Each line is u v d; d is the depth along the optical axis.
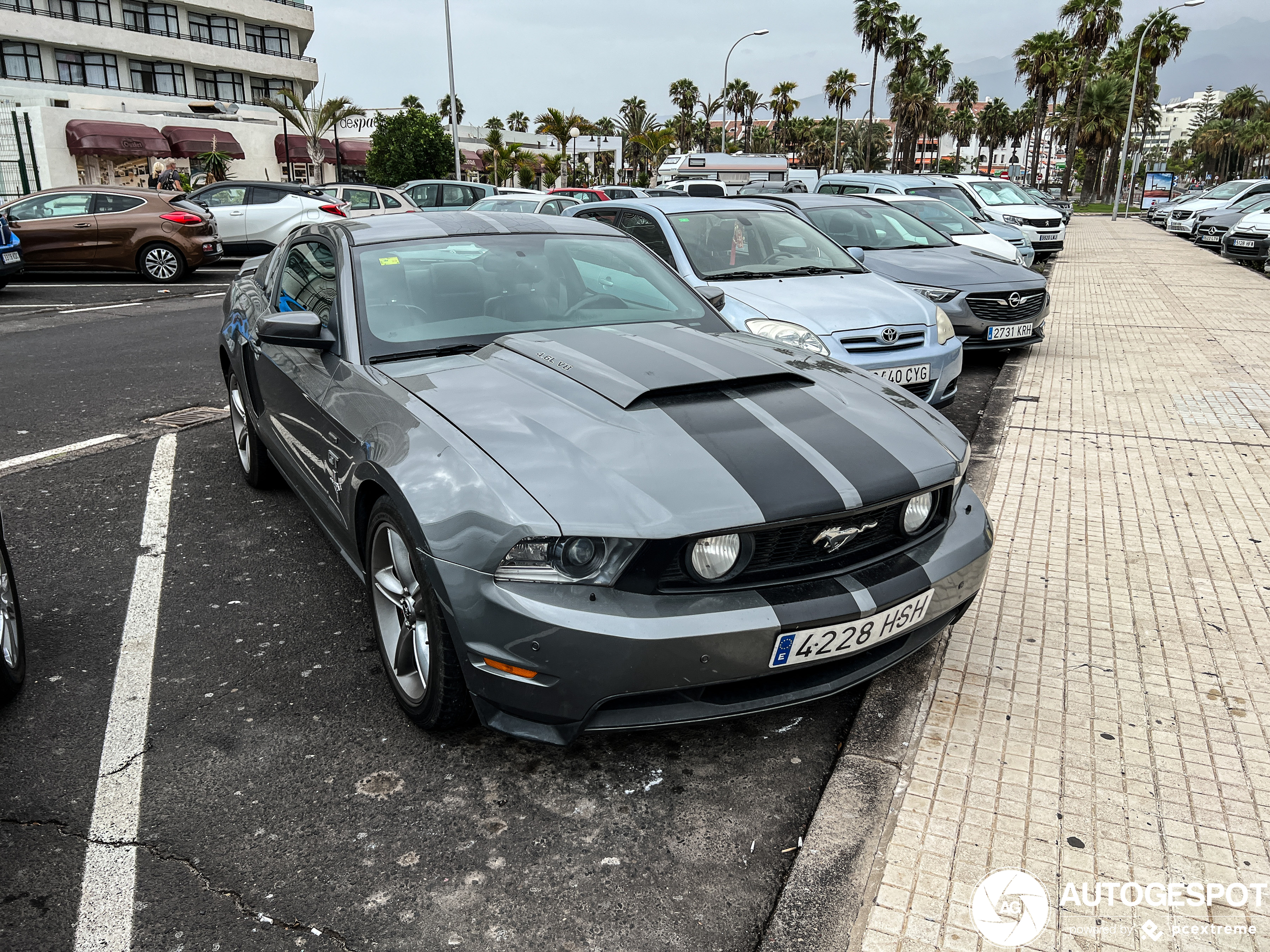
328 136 49.56
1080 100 69.00
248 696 2.83
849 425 2.59
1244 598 3.43
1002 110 101.44
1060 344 8.92
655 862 2.14
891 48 74.25
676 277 3.86
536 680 2.15
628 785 2.42
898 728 2.62
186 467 5.11
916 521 2.50
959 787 2.34
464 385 2.72
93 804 2.32
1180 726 2.61
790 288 5.98
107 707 2.76
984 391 7.02
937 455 2.56
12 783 2.40
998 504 4.47
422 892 2.04
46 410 6.35
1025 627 3.21
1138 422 5.98
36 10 42.47
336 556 3.91
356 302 3.19
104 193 14.48
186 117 39.50
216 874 2.09
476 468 2.28
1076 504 4.46
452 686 2.38
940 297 7.45
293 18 52.31
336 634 3.23
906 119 76.06
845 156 102.25
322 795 2.37
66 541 4.04
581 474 2.23
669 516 2.13
